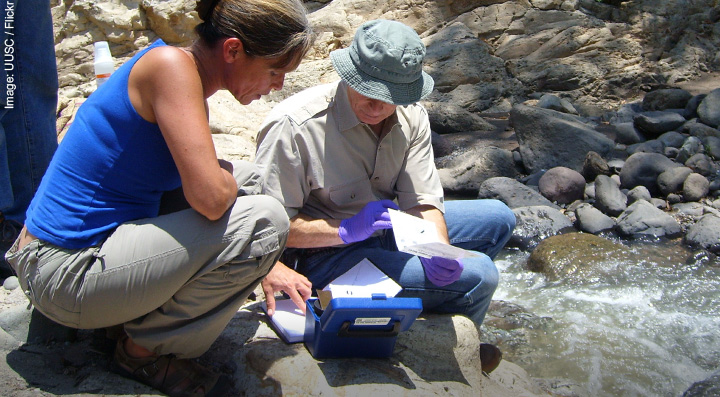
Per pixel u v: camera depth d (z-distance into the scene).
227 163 2.50
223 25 2.17
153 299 2.20
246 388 2.51
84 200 2.20
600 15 9.33
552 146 6.29
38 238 2.21
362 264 2.78
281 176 2.70
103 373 2.48
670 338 3.63
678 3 8.95
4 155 3.09
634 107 7.55
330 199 2.82
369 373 2.58
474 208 3.22
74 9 8.09
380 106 2.59
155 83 2.12
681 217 5.32
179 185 2.39
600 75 8.47
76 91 7.07
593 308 3.96
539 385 3.07
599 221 5.17
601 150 6.22
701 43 8.75
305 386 2.49
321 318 2.49
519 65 8.76
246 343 2.73
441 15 9.42
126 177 2.22
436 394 2.54
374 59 2.48
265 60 2.21
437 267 2.80
